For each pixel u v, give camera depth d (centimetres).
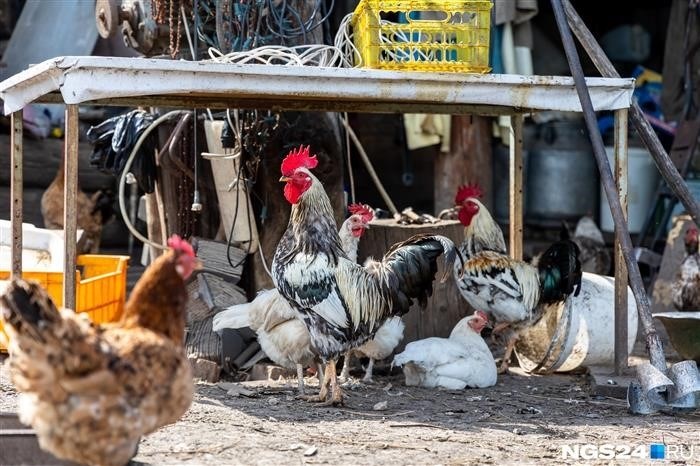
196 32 769
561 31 739
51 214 1005
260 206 847
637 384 679
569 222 1241
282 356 713
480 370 750
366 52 701
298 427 611
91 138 861
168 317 440
